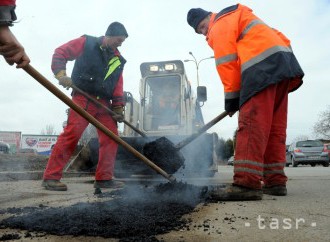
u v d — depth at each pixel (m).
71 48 4.10
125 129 6.44
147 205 2.28
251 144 2.74
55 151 3.88
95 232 1.52
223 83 2.90
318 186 4.03
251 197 2.69
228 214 2.04
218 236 1.50
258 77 2.72
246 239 1.46
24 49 1.67
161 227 1.62
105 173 4.28
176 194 2.98
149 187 3.84
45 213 1.96
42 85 2.21
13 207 2.32
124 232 1.50
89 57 4.20
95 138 5.70
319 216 1.96
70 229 1.55
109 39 4.21
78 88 4.13
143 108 6.50
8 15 1.51
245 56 2.80
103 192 3.50
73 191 3.69
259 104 2.75
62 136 3.94
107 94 4.32
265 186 3.17
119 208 2.15
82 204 2.38
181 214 1.99
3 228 1.65
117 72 4.39
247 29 2.89
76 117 3.98
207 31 3.38
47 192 3.51
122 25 4.25
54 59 3.98
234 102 2.93
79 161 5.75
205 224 1.74
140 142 5.77
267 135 2.81
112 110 4.53
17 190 3.71
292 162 18.81
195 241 1.42
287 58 2.82
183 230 1.61
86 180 5.73
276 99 3.18
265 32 2.85
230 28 2.88
